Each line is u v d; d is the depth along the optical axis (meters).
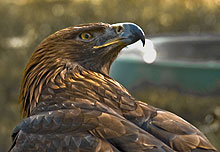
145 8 24.17
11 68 22.31
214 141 18.72
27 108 6.79
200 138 5.31
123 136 5.16
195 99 19.17
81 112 5.56
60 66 6.64
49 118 5.58
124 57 13.77
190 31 23.55
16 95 21.91
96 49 6.78
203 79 13.13
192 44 16.92
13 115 21.31
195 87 13.22
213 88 13.11
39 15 24.08
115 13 23.80
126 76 13.70
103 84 6.37
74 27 6.78
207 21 23.77
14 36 23.53
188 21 23.72
